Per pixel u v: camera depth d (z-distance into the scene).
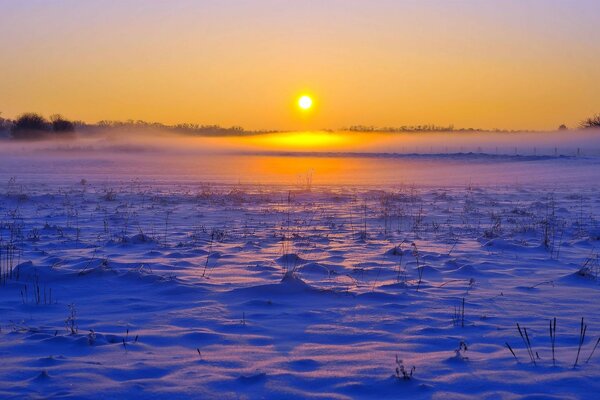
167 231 15.67
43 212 20.47
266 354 5.94
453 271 10.34
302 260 11.14
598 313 7.62
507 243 13.20
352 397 4.88
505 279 9.80
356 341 6.41
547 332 6.73
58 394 4.84
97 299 8.26
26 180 40.28
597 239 14.66
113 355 5.87
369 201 25.62
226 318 7.30
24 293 8.55
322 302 8.14
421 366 5.58
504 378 5.26
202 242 13.55
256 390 4.98
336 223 17.75
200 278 9.54
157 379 5.21
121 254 11.86
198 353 5.93
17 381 5.14
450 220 18.81
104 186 34.91
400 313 7.56
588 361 5.69
